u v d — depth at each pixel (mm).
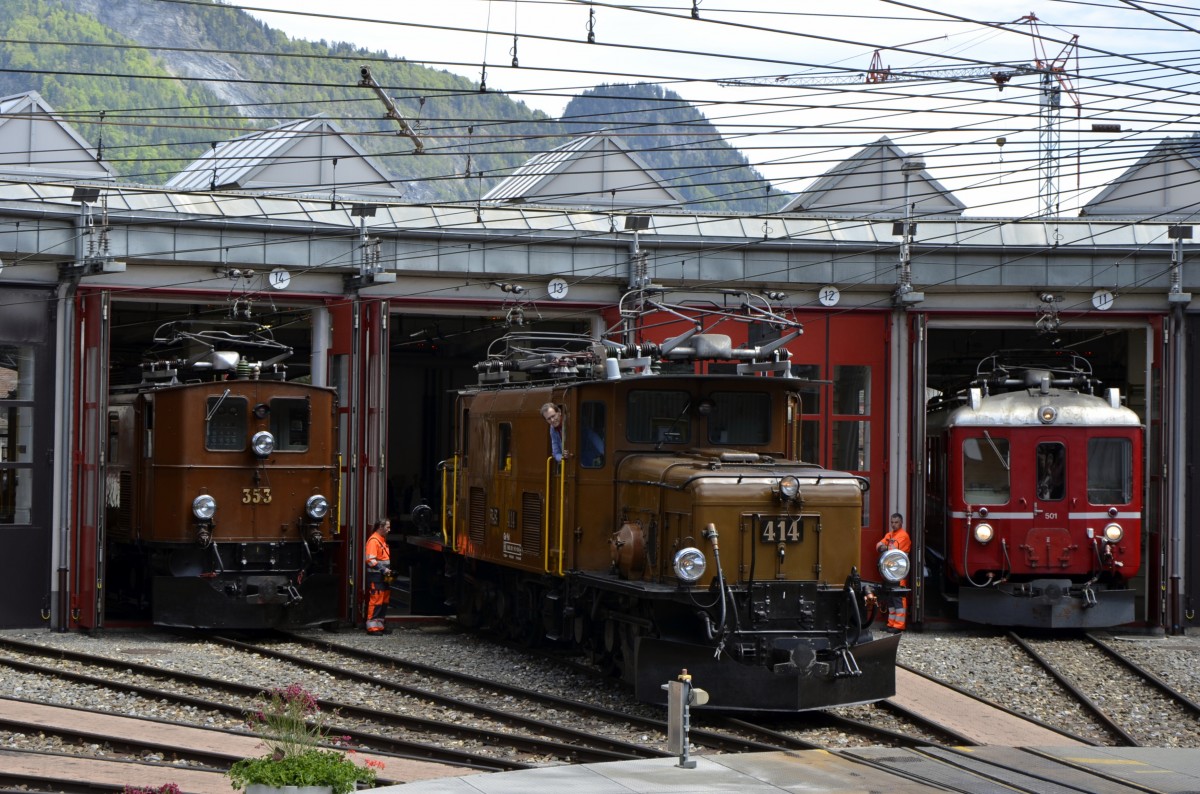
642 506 15328
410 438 34125
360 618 21906
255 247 21188
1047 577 22281
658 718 14633
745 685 13797
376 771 11492
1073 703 16344
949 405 24297
